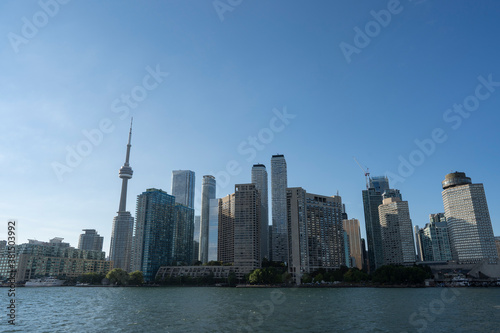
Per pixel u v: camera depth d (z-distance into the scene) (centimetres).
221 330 8712
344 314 11531
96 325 9456
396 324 9494
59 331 8606
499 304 14488
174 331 8600
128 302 16650
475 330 8650
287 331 8569
